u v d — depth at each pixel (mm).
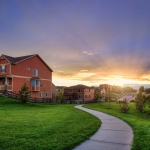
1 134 8523
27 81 40812
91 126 10750
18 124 11109
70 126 10641
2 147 6648
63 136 8180
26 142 7215
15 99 31406
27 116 15164
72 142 7219
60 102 44781
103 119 14578
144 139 7734
